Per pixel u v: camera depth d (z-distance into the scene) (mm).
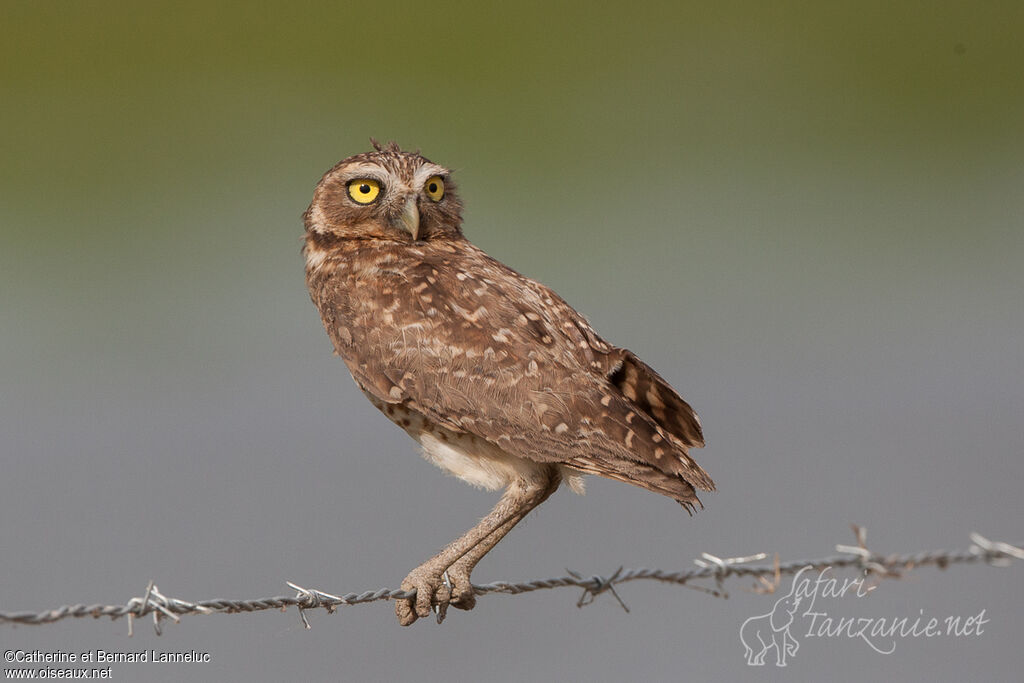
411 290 7480
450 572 7172
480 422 7172
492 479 7367
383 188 8070
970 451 18719
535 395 7098
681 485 6965
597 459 7043
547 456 7090
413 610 7145
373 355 7410
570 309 7613
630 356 7449
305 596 6734
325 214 8211
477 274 7586
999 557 7812
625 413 7082
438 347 7277
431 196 8219
